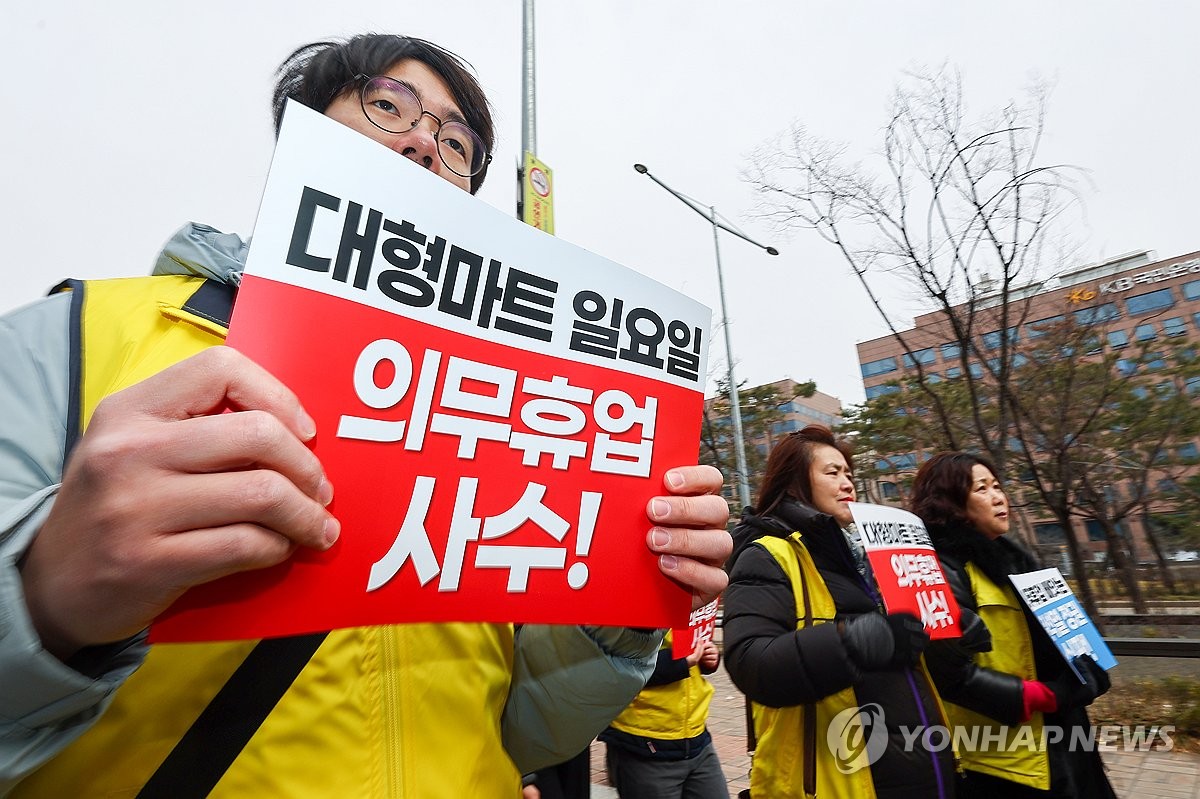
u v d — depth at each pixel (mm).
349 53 1104
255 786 614
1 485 567
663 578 834
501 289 770
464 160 1185
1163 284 24359
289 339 603
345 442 622
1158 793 3924
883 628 1630
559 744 1025
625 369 867
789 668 1589
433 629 800
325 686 676
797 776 1729
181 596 534
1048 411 9523
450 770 750
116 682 524
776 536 1984
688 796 2844
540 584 733
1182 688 5363
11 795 587
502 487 730
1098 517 13297
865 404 16578
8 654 465
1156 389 13148
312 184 637
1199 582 19016
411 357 681
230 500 480
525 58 5066
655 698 2760
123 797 591
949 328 8273
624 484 832
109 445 475
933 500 2514
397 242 685
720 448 16516
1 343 656
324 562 596
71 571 465
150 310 737
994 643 2252
